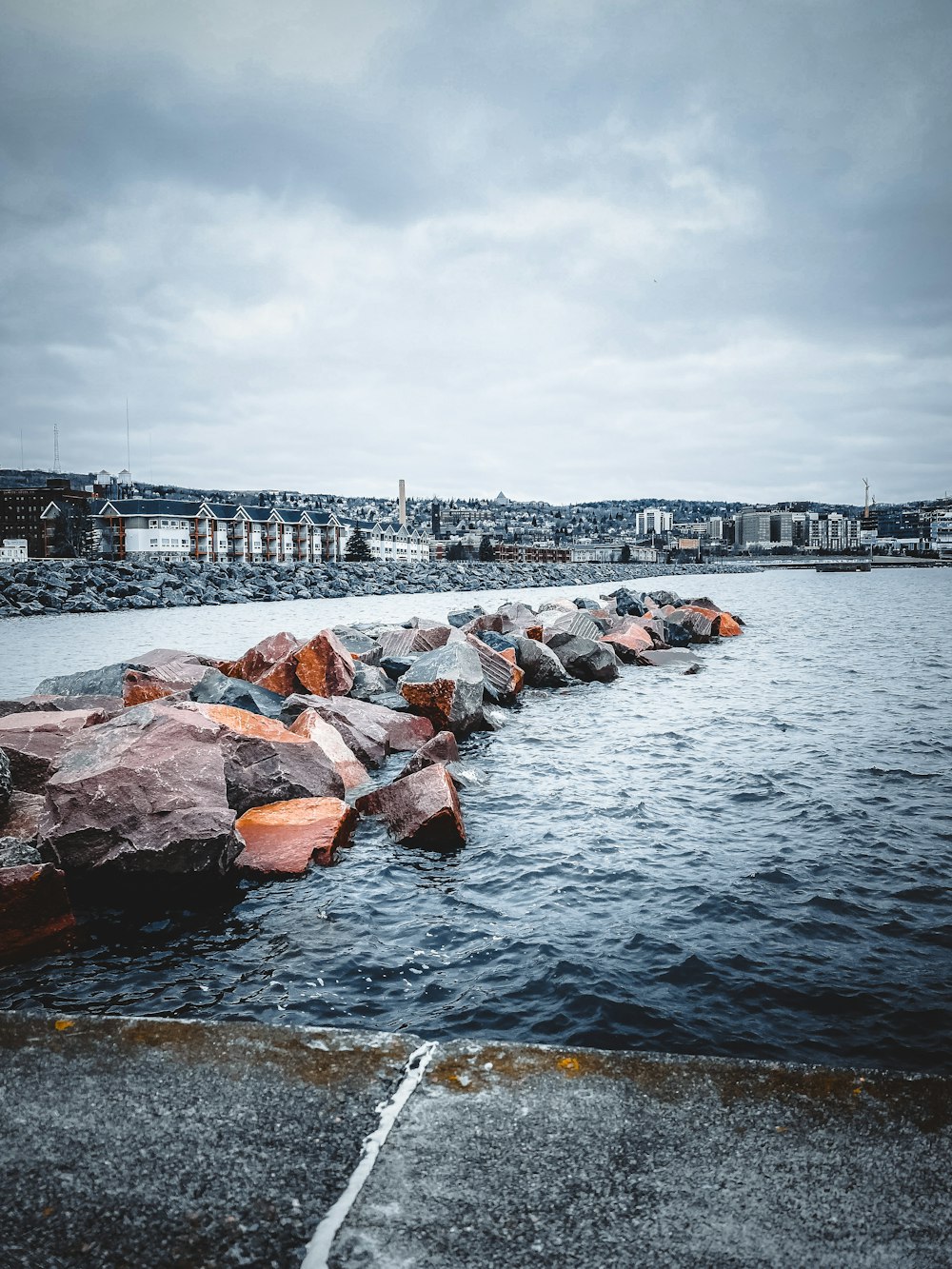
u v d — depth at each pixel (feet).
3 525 456.45
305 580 269.85
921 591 303.27
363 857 29.04
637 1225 7.64
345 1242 7.47
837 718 53.72
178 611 178.91
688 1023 18.34
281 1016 18.85
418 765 37.63
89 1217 7.80
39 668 84.74
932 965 20.99
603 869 27.68
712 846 29.76
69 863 25.29
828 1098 9.45
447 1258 7.30
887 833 30.91
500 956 21.66
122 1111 9.39
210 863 25.66
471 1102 9.52
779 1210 7.79
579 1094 9.66
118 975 20.95
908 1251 7.27
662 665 83.56
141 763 26.86
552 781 38.93
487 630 79.92
